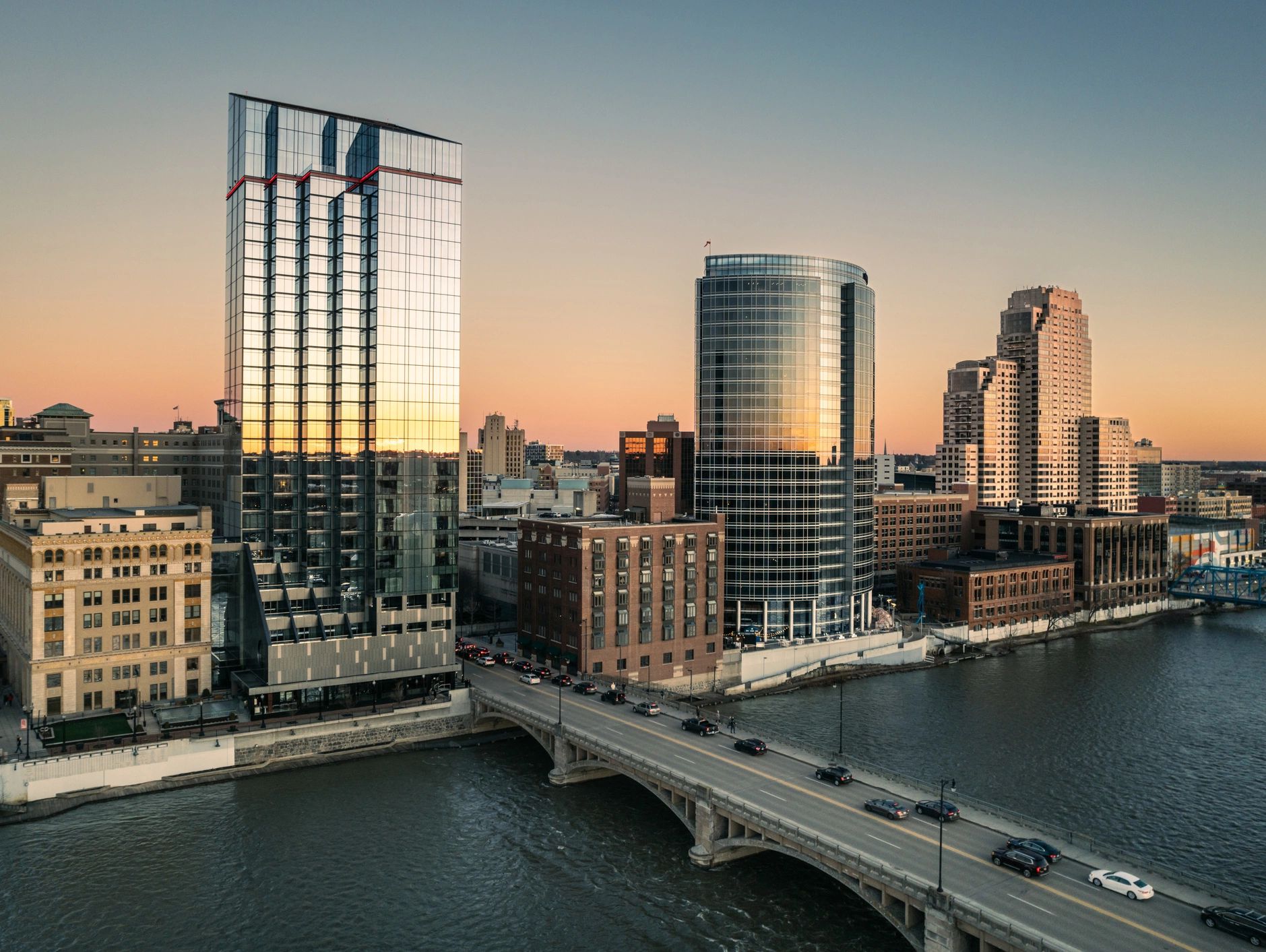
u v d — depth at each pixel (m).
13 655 143.75
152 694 139.00
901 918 82.50
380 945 85.31
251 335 155.75
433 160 155.50
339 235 157.25
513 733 150.25
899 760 135.00
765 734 128.38
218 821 112.06
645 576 175.00
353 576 152.75
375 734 140.50
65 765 116.25
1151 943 70.56
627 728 130.00
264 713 138.62
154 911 90.75
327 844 106.19
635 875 99.06
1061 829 91.62
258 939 86.12
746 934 87.25
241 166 157.75
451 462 155.38
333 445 158.25
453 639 155.00
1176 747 141.88
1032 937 70.25
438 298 155.38
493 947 85.06
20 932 86.62
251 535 154.75
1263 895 93.69
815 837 88.50
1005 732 150.25
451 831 110.19
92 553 133.75
